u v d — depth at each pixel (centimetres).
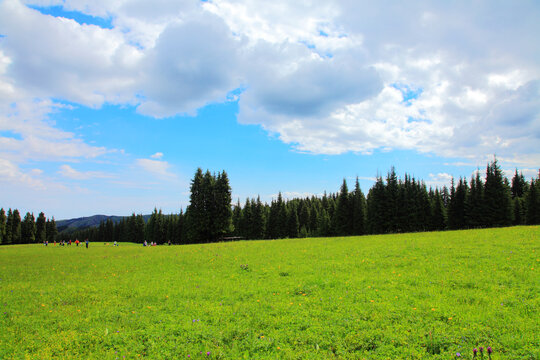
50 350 835
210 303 1186
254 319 978
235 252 2930
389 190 6256
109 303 1274
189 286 1504
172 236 11075
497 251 1875
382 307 998
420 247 2341
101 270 2209
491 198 6012
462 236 2936
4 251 4891
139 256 3080
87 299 1352
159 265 2319
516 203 7194
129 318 1055
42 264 2747
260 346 793
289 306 1091
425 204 7144
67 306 1250
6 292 1562
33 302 1337
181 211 10369
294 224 8669
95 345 860
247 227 8138
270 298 1209
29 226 13162
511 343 705
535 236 2425
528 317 852
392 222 6044
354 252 2373
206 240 6525
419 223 6281
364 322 884
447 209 7162
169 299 1273
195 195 6538
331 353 737
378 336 800
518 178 9100
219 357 755
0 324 1055
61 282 1802
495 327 795
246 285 1469
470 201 6550
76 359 784
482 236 2766
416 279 1362
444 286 1227
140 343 852
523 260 1562
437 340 744
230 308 1105
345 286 1316
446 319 873
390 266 1727
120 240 15275
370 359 702
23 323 1055
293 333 859
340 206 6994
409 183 6900
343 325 885
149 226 11812
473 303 1000
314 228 9938
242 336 866
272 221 9069
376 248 2506
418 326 837
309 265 1920
